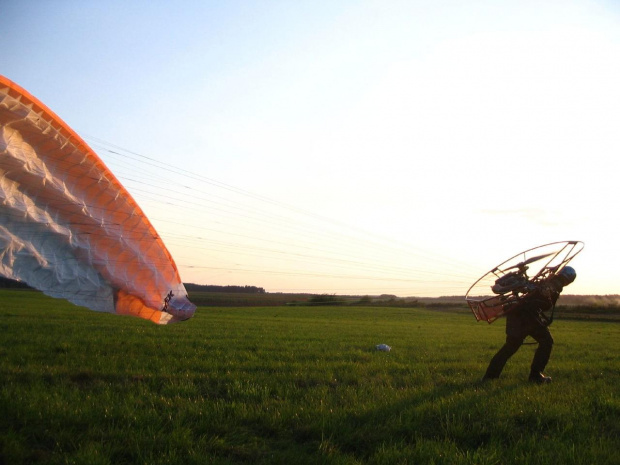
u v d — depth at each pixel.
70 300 11.09
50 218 10.61
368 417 7.52
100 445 5.83
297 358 14.52
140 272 12.58
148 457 5.73
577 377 12.43
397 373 12.16
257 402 8.50
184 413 7.29
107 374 10.21
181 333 21.48
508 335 11.20
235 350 15.72
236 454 6.15
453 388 10.03
